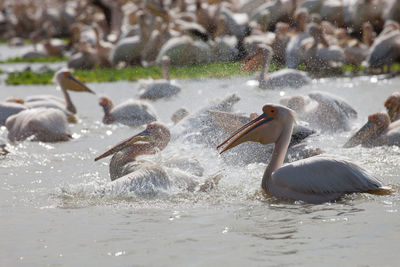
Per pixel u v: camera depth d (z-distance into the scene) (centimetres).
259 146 1170
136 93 2378
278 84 2145
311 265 637
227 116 1195
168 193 943
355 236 727
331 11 4006
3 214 858
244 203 902
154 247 707
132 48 3544
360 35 3878
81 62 3666
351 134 1407
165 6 4838
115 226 793
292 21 3934
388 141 1241
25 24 7462
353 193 902
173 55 3161
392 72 2802
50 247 714
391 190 909
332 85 2444
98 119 1878
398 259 646
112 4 4994
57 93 2616
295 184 905
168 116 1836
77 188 988
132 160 1030
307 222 792
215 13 4200
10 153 1334
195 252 686
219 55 3155
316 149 1123
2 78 3312
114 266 649
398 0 3653
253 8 4312
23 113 1547
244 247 698
